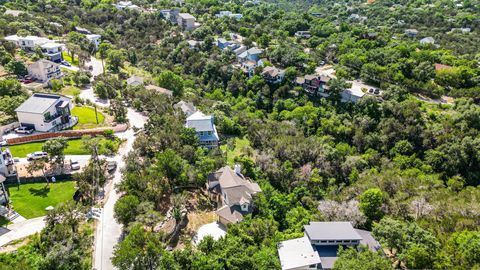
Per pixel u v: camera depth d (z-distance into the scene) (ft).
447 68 436.35
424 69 428.97
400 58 452.76
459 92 397.39
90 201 226.99
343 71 440.45
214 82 462.19
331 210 222.89
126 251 166.09
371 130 352.69
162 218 201.46
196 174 242.99
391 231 188.85
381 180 262.06
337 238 185.37
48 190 233.35
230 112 388.78
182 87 433.07
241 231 195.00
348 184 287.89
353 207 223.10
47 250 175.73
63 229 184.24
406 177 271.90
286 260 178.09
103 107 364.38
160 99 358.84
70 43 501.56
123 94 392.27
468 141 305.94
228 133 356.18
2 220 203.41
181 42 549.54
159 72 480.23
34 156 261.24
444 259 175.94
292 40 575.38
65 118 317.63
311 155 304.30
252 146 333.42
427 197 239.71
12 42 437.99
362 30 561.02
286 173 276.00
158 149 282.56
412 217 221.05
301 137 328.08
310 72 452.76
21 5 607.37
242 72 463.01
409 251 176.55
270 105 417.49
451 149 306.14
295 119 372.38
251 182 254.68
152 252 171.01
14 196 224.94
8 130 297.33
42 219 205.98
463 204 224.12
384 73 430.61
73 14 631.97
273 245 187.32
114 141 299.99
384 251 193.36
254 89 435.94
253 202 226.38
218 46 541.34
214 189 239.09
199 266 166.61
